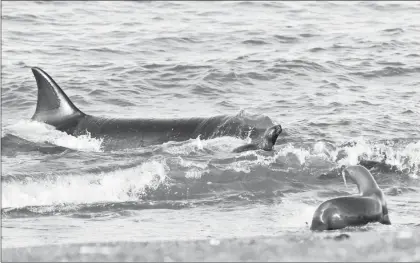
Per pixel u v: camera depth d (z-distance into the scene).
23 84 84.19
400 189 47.78
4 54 98.75
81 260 23.86
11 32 111.94
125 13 130.88
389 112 74.12
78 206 43.38
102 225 39.53
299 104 78.50
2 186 45.66
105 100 80.75
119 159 53.25
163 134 57.91
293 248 24.97
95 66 93.81
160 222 40.34
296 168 50.81
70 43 106.31
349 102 78.75
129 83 86.44
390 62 96.69
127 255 24.33
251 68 92.50
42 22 120.31
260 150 53.44
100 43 106.44
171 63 94.12
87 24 120.38
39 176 47.16
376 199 34.00
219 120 57.91
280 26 120.19
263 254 24.14
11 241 35.47
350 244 25.62
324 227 32.97
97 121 60.88
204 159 51.88
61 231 38.09
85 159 53.41
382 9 137.00
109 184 47.12
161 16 128.62
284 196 46.53
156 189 46.94
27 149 57.41
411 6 139.25
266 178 48.94
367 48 105.00
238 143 55.31
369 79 90.25
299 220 40.41
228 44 107.50
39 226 39.22
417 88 86.00
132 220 40.88
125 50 102.81
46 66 93.38
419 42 108.88
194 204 44.50
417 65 95.44
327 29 118.56
